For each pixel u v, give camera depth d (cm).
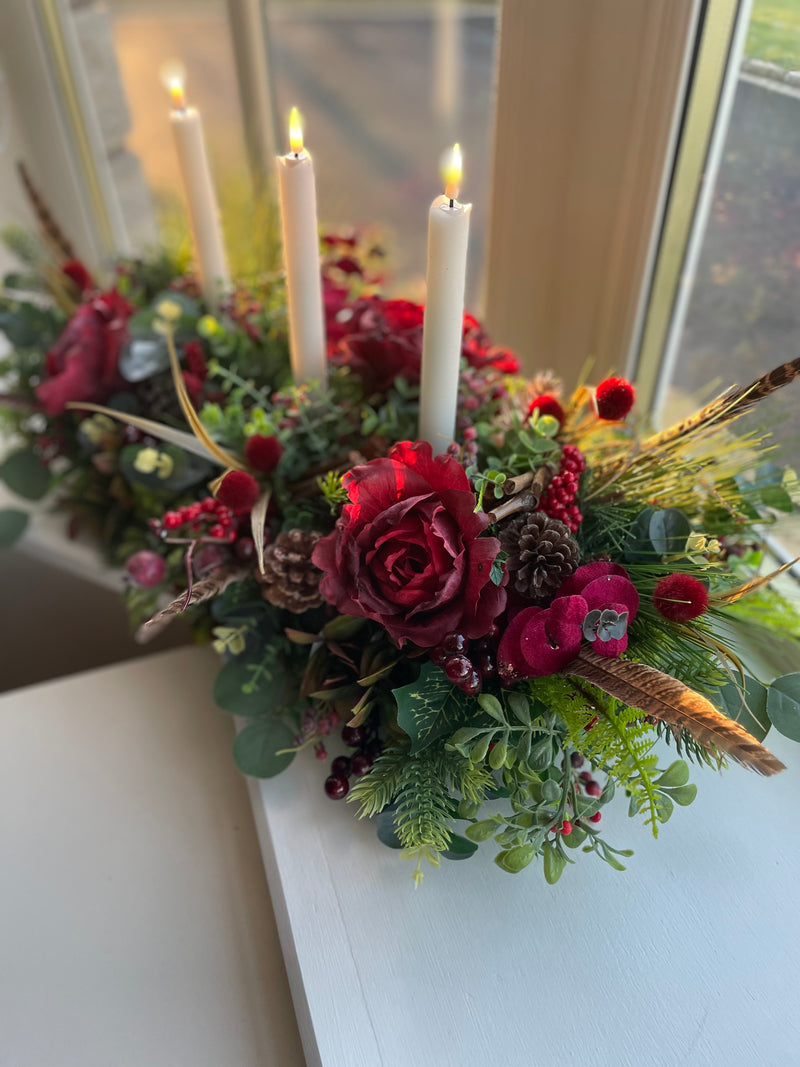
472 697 42
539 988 39
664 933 41
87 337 60
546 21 53
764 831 45
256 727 48
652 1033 38
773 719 42
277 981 44
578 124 56
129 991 44
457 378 45
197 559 49
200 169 57
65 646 85
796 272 47
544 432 44
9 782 53
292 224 47
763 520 47
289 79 148
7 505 75
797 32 43
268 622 50
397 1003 39
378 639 44
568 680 41
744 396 40
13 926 46
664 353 61
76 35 77
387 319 54
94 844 50
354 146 159
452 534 39
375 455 50
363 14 159
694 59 48
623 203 55
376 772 42
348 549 39
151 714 57
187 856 49
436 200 40
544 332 67
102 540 69
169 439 47
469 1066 37
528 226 62
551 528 40
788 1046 37
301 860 44
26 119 78
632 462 45
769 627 46
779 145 46
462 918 42
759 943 41
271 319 61
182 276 68
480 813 46
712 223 54
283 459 50
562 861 38
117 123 84
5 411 68
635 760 38
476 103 166
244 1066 41
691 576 40
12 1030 42
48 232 68
